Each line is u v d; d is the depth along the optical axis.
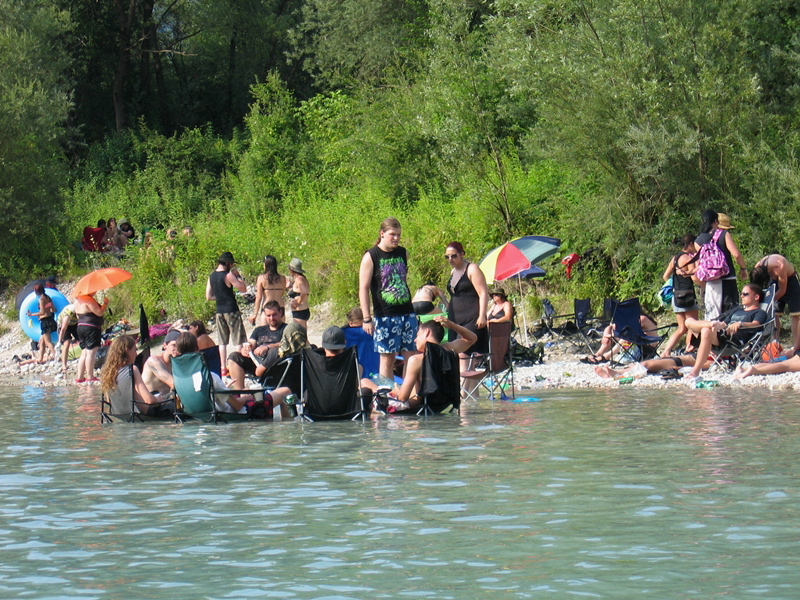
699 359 19.20
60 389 22.75
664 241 24.47
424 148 34.91
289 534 7.78
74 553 7.34
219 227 36.03
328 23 50.00
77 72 59.78
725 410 14.68
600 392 18.02
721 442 11.75
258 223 35.38
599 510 8.35
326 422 14.88
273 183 41.88
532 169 29.28
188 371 15.07
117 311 33.56
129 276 24.72
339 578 6.57
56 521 8.38
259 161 42.75
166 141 51.66
